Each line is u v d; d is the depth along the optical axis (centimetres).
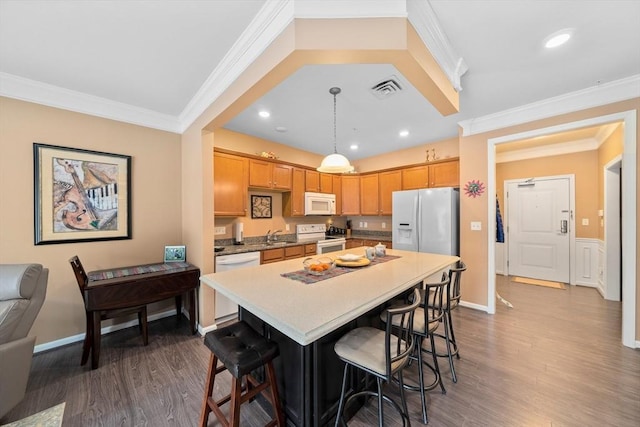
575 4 146
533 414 161
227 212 335
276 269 209
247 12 151
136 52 188
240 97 195
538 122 287
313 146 452
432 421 156
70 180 251
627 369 204
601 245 407
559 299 372
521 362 216
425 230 367
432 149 425
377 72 212
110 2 142
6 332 154
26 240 231
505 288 426
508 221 512
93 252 265
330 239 461
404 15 136
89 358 225
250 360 128
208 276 187
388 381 123
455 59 193
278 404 144
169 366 215
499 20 158
